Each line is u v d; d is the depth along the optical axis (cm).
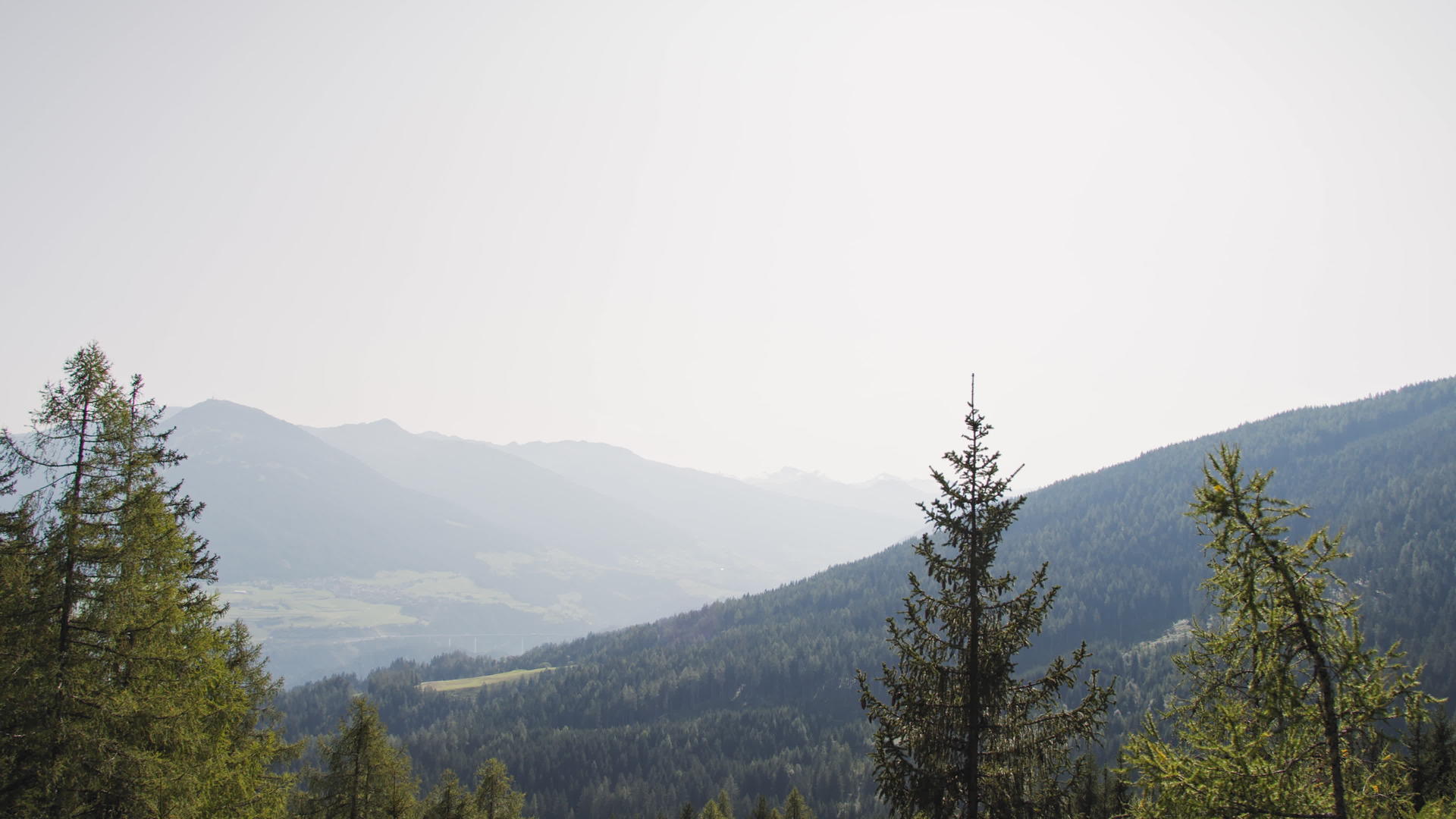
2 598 1872
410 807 3619
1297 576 1469
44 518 1964
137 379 2111
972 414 1856
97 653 1981
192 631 2308
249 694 3139
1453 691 14388
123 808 1902
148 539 2078
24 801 1773
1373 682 1424
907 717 1844
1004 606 1830
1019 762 1770
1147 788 1612
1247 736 1571
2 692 1780
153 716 1970
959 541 1842
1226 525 1496
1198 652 1688
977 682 1806
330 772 3459
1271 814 1440
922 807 1788
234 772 2372
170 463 2172
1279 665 1464
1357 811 1448
